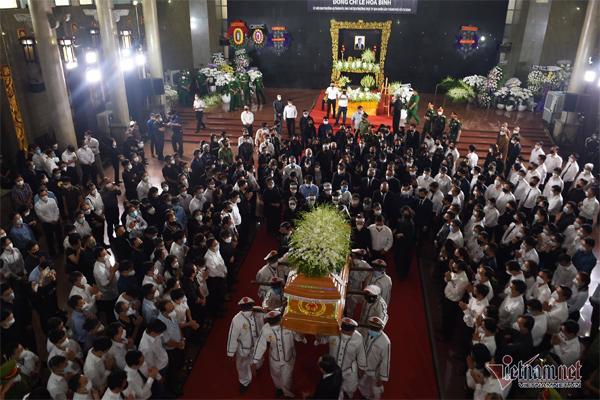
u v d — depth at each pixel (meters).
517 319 6.08
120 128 15.86
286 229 7.81
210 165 11.12
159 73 18.70
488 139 16.72
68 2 14.57
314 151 13.25
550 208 10.20
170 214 8.13
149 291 6.25
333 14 22.47
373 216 9.28
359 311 8.20
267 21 23.02
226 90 19.22
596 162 13.43
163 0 21.59
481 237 7.71
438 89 22.98
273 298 6.91
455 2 21.61
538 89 19.61
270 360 6.12
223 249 8.14
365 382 6.25
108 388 4.92
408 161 11.33
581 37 16.34
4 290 6.44
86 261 7.62
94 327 5.75
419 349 7.48
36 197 9.46
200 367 7.04
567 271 7.26
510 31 22.33
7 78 12.18
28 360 5.82
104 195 10.04
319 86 23.92
